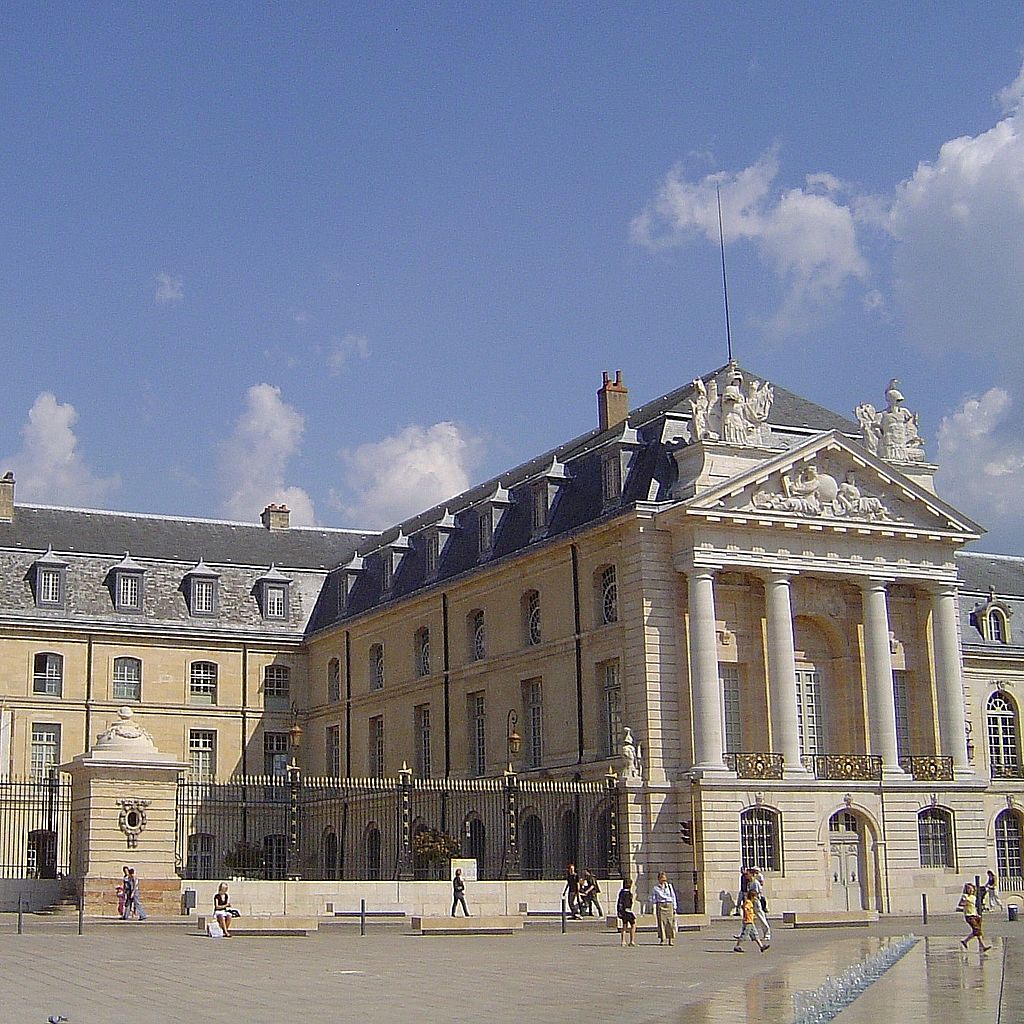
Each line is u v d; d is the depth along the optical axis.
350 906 35.62
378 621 55.91
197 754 58.78
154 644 58.56
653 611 41.69
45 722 56.25
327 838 54.56
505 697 47.62
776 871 41.06
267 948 27.81
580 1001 19.19
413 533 56.78
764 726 42.88
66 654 57.00
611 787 40.47
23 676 56.25
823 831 41.88
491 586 49.12
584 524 44.19
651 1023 16.64
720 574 43.09
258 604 61.34
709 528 41.91
